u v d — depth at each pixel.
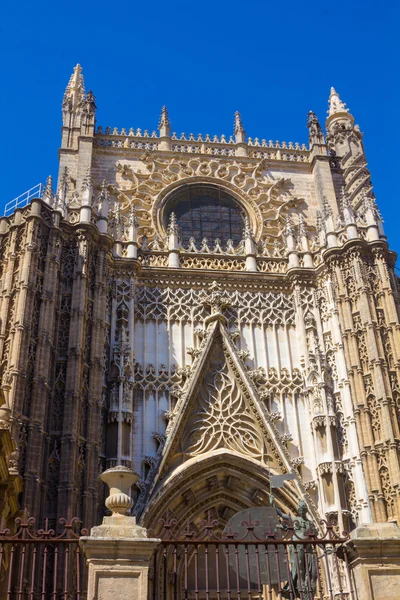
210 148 41.06
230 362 32.53
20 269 29.45
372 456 29.02
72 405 27.67
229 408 31.47
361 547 12.53
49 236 30.84
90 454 27.53
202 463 29.56
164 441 29.80
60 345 29.36
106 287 32.38
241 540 13.02
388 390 30.17
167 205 38.78
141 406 31.03
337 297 33.59
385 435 29.16
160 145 40.31
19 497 24.66
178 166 39.72
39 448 25.84
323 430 30.80
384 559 12.51
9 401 25.92
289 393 32.62
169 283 34.69
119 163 39.12
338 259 34.34
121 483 14.00
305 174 41.09
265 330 34.34
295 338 34.41
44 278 29.78
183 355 32.91
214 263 35.88
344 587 26.00
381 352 31.19
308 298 35.00
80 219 32.69
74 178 37.94
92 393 28.91
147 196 38.31
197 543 12.81
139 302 33.88
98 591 11.92
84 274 31.12
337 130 43.34
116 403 29.80
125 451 28.92
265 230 38.53
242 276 35.25
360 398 30.48
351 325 32.44
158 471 28.92
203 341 32.66
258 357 33.47
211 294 34.53
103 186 36.16
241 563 22.59
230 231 38.91
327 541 13.18
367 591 12.15
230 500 31.05
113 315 32.66
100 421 28.80
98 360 29.92
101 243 32.94
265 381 32.75
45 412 26.92
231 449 30.45
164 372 32.16
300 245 36.91
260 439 30.88
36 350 27.95
